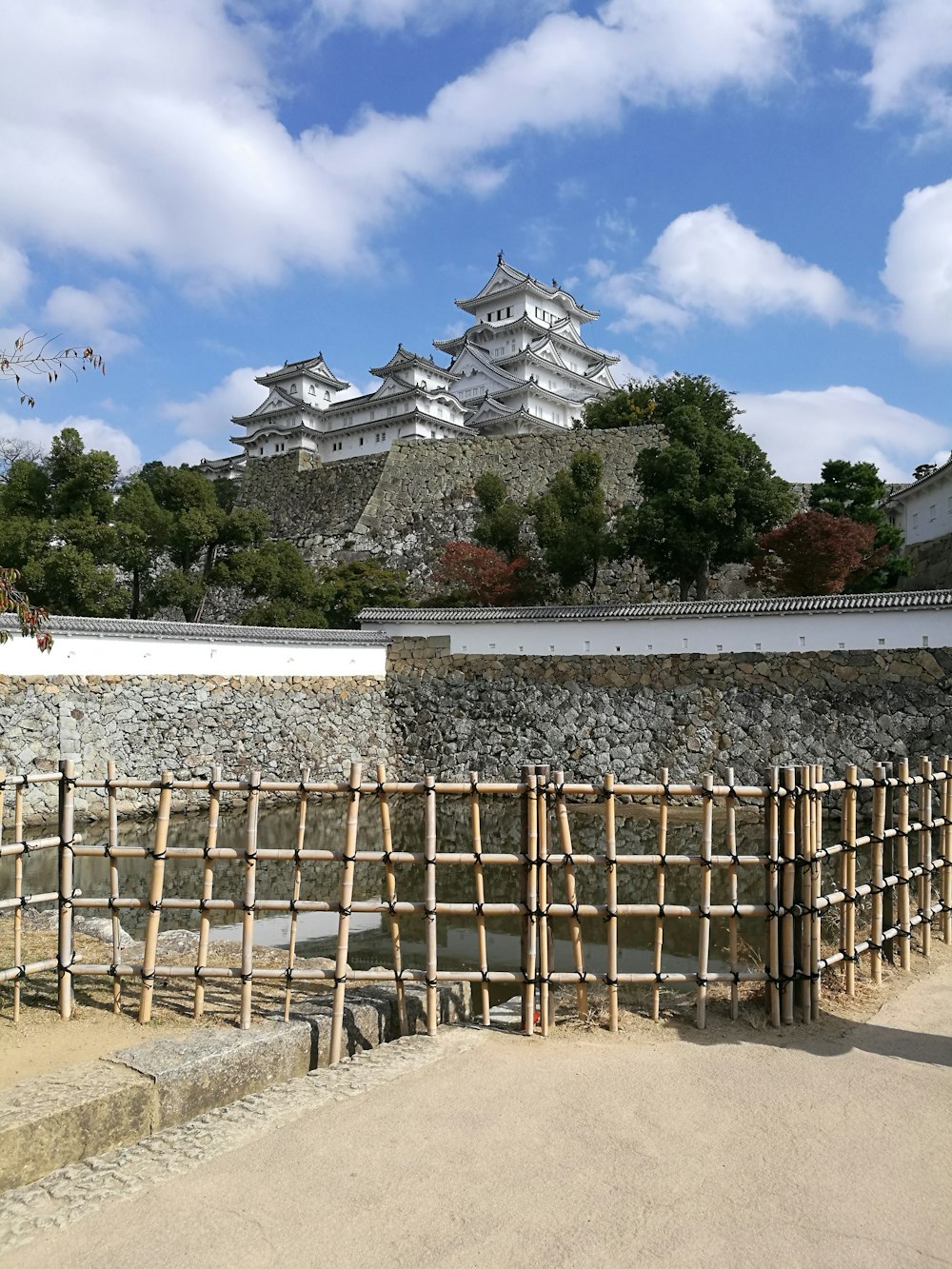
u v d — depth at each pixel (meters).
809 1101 4.13
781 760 17.14
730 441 19.80
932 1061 4.62
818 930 5.34
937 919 7.48
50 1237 3.13
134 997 5.46
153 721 17.31
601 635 19.42
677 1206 3.27
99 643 16.83
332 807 17.36
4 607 6.27
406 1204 3.29
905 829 6.32
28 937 6.85
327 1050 4.94
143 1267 2.96
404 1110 4.05
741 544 19.61
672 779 18.03
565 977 5.11
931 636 16.33
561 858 5.14
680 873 11.97
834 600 17.22
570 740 19.27
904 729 16.25
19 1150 3.60
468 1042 4.89
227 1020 5.05
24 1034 4.78
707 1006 5.46
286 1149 3.71
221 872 12.46
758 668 17.75
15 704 15.46
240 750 18.50
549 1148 3.70
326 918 10.31
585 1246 3.03
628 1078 4.41
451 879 11.95
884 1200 3.30
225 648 18.75
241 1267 2.94
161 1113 4.12
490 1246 3.04
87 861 12.95
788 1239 3.07
